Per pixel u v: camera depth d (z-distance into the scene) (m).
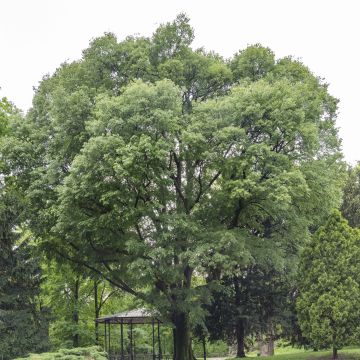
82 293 36.88
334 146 26.88
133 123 21.34
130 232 24.52
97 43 26.28
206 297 23.78
